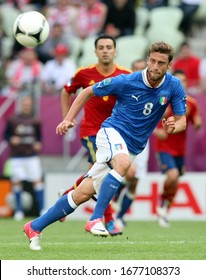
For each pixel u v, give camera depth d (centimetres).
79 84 4019
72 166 6481
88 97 3216
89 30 7606
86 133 3938
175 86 3250
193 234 4544
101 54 3928
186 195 6028
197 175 6025
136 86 3184
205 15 8188
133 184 4912
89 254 3170
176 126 3262
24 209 6272
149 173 6322
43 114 6456
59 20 7756
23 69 6925
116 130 3228
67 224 5528
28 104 6191
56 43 7400
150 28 7950
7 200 6238
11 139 6172
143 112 3222
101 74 3969
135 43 7481
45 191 6222
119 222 5084
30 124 6178
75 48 7481
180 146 5256
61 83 6781
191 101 5188
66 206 3184
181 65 6856
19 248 3403
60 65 6806
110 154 3181
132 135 3244
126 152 3194
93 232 3133
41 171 6462
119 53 7406
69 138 6469
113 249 3400
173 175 5219
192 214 6025
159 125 5125
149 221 5859
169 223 5634
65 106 4069
